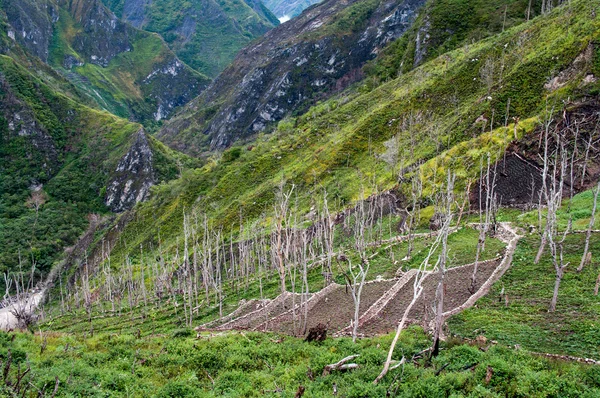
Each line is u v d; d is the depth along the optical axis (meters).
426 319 27.08
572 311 25.14
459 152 59.22
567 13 81.12
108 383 20.61
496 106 69.12
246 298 49.41
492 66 81.25
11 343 25.56
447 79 91.88
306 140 108.94
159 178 157.12
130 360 24.61
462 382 17.70
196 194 110.62
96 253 112.62
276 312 38.34
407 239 47.94
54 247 121.12
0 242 116.44
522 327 24.17
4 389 17.11
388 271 40.19
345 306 35.03
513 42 89.56
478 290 30.69
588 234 29.69
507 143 54.41
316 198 75.25
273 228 60.25
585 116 53.75
